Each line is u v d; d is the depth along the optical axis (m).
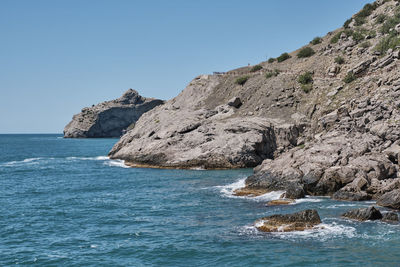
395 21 62.91
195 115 67.19
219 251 18.73
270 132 55.22
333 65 63.03
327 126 49.16
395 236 19.86
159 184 40.66
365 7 80.44
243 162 51.88
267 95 65.12
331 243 19.14
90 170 55.00
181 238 21.08
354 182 30.31
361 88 51.31
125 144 74.25
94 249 19.73
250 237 20.73
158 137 62.28
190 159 53.94
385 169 31.30
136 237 21.58
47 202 31.95
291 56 84.25
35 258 18.61
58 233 22.77
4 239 21.64
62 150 105.94
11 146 131.25
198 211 27.48
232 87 76.12
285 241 19.77
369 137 37.69
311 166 33.94
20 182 43.78
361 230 21.03
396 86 41.97
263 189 33.69
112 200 32.47
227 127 56.03
